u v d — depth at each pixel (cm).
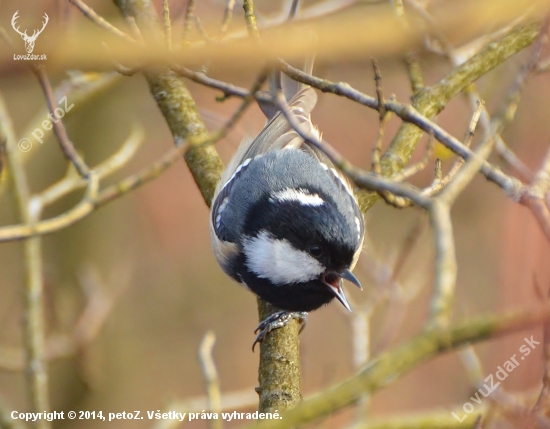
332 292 872
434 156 1098
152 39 630
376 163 686
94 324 1370
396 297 1116
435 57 827
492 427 620
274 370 838
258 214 880
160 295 1711
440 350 436
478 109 777
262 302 938
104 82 1236
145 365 1655
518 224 653
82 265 1580
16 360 1302
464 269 1464
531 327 427
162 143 1672
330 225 832
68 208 1602
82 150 1591
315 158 933
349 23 480
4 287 1652
